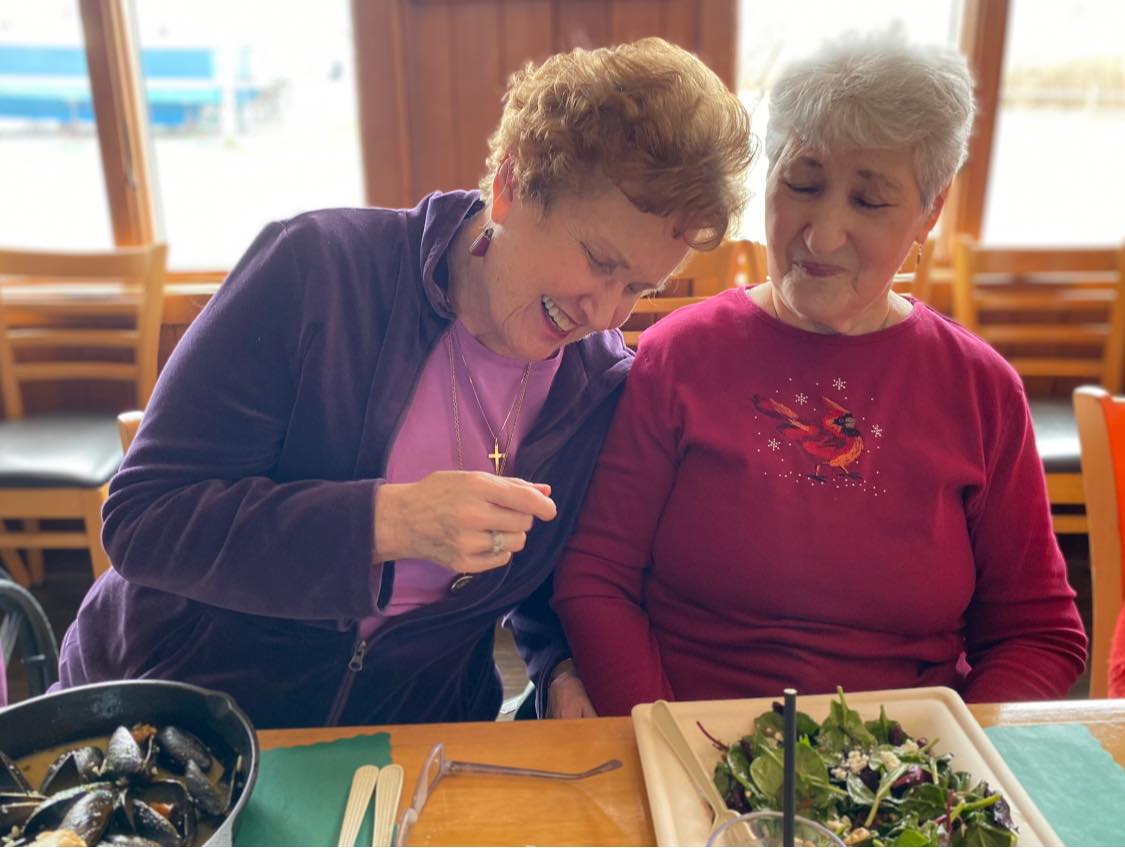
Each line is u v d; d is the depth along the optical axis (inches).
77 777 28.6
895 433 43.5
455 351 40.7
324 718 42.4
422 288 39.1
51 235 116.0
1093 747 33.3
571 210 32.9
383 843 28.0
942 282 118.3
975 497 44.3
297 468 39.7
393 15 107.9
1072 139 118.3
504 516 32.8
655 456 45.5
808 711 34.0
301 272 37.9
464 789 30.9
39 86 109.6
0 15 106.4
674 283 54.2
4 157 112.4
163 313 58.8
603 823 29.8
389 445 39.2
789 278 42.4
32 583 108.2
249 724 28.9
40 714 29.7
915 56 38.1
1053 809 30.6
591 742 33.3
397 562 40.8
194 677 41.4
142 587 41.9
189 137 115.6
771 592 43.4
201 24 110.7
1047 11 113.1
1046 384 121.4
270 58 112.4
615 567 45.9
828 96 38.2
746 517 43.4
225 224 118.9
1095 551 51.9
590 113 31.5
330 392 38.3
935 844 28.1
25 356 112.3
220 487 36.7
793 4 109.7
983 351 44.9
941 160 39.2
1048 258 111.6
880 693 35.1
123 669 42.0
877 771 30.9
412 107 112.7
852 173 39.2
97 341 100.2
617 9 108.2
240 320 37.4
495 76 111.0
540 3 108.3
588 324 36.0
